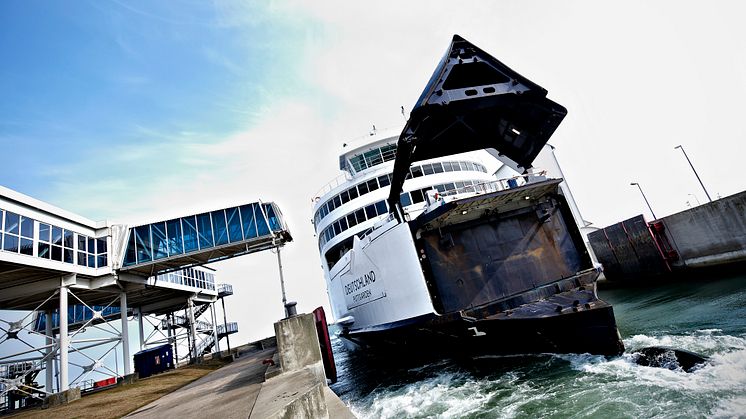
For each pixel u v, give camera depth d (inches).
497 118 394.6
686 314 538.0
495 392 344.5
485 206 410.3
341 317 789.9
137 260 819.4
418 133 366.9
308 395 153.1
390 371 619.5
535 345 371.6
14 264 595.5
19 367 1012.5
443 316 391.2
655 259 981.8
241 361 721.0
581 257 438.0
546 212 446.0
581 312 332.2
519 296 385.7
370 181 804.0
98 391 674.8
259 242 900.0
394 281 469.7
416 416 345.4
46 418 346.0
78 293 869.8
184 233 858.1
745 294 568.7
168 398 342.3
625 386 279.6
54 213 690.2
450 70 325.4
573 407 268.2
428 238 426.9
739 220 760.3
